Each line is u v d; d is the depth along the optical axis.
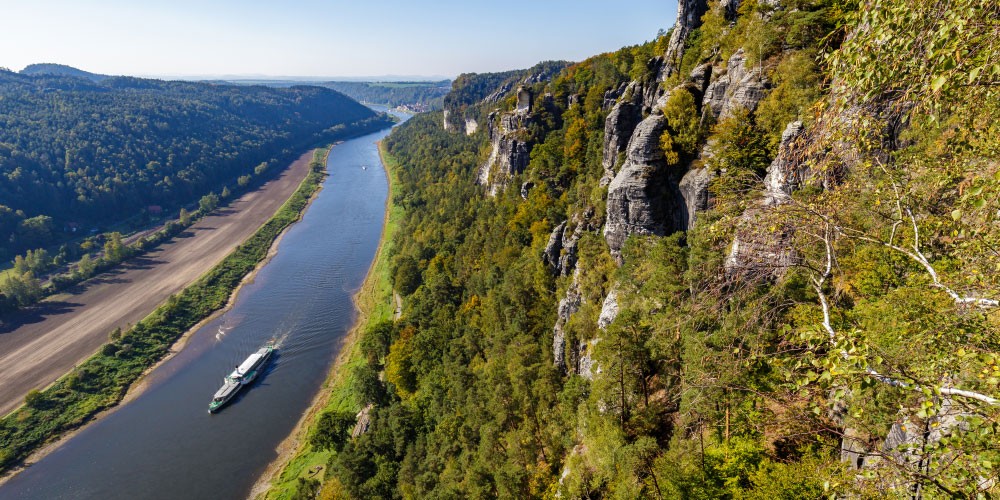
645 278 51.44
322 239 185.00
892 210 15.80
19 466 78.25
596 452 40.44
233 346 111.62
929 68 11.45
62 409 90.31
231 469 76.38
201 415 88.88
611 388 41.00
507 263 103.88
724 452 29.12
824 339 11.52
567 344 65.94
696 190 54.38
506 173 146.12
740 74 55.94
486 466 51.69
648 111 78.62
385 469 65.56
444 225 152.75
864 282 24.88
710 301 16.38
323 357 106.31
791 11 51.28
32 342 113.56
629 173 60.81
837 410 21.88
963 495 9.77
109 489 73.56
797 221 14.22
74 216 199.75
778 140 47.75
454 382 73.06
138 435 84.25
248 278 149.75
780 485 24.38
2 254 163.25
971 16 9.91
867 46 12.26
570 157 113.12
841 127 13.93
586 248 70.69
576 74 155.50
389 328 104.94
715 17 69.44
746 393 21.73
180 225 195.00
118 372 101.50
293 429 84.62
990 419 9.45
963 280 13.00
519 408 57.97
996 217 12.20
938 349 11.88
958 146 14.33
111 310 128.88
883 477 11.20
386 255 163.75
